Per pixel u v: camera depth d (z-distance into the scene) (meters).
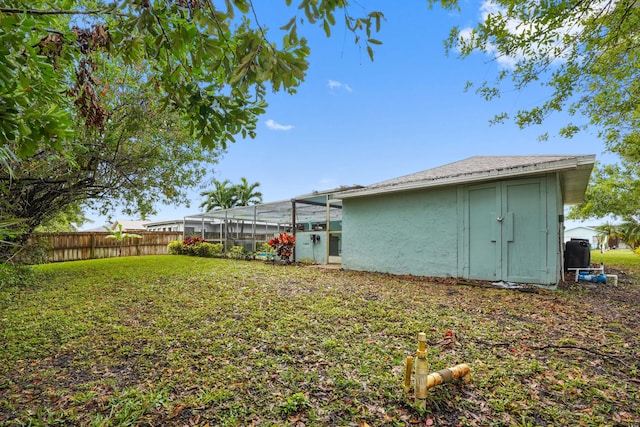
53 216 7.54
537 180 6.38
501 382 2.54
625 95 4.72
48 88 1.65
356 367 2.81
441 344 3.28
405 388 2.36
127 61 2.04
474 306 4.80
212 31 1.65
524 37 3.45
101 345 3.42
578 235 35.00
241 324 4.01
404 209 8.55
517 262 6.58
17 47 1.40
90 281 7.39
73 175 5.85
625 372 2.72
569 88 3.96
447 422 2.08
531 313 4.42
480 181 7.12
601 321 4.06
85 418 2.16
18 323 4.19
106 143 5.91
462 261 7.40
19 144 1.51
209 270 9.32
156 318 4.36
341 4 1.56
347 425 2.06
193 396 2.40
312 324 3.97
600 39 3.34
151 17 1.56
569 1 3.01
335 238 11.31
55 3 1.75
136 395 2.41
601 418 2.10
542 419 2.10
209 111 2.18
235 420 2.11
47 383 2.64
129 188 7.75
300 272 8.88
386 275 8.27
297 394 2.37
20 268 5.98
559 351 3.12
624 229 19.14
